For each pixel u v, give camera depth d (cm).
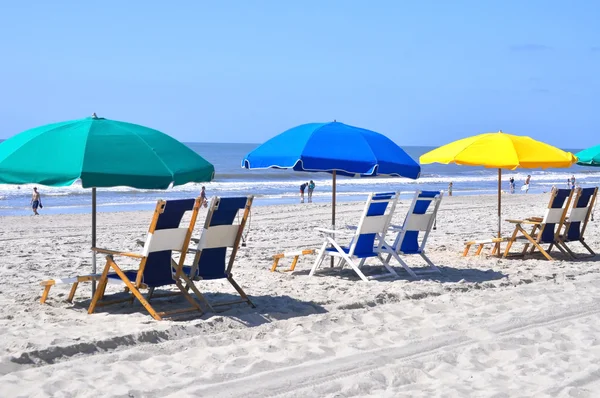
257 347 575
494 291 832
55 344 555
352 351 574
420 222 960
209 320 646
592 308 739
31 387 468
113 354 546
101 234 1709
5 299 760
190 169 649
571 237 1138
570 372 527
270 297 786
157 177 612
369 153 830
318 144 826
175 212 654
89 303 738
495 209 2736
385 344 600
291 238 1559
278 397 465
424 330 644
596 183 6256
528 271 990
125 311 700
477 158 988
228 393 469
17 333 594
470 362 555
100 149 613
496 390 484
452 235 1547
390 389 490
